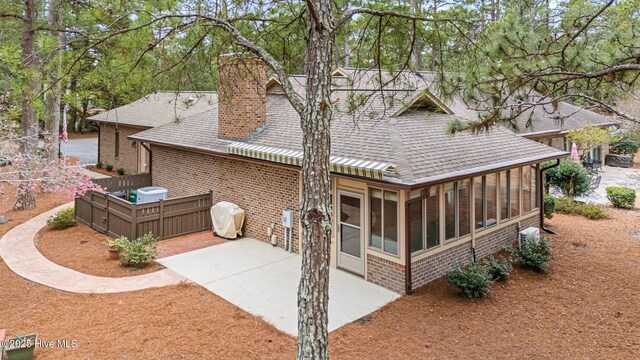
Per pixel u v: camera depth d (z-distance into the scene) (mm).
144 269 13055
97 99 10445
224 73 9867
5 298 10945
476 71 8742
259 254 14523
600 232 17391
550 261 14016
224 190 17250
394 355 8484
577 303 10953
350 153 12656
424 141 13367
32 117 17031
